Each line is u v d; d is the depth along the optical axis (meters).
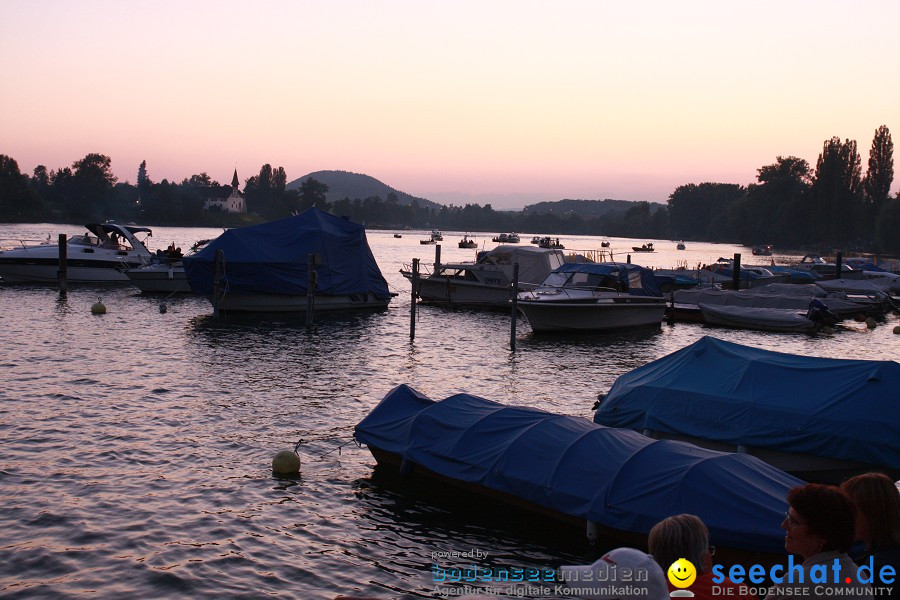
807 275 64.94
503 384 25.52
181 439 17.86
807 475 15.52
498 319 42.38
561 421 14.51
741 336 39.81
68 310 39.44
